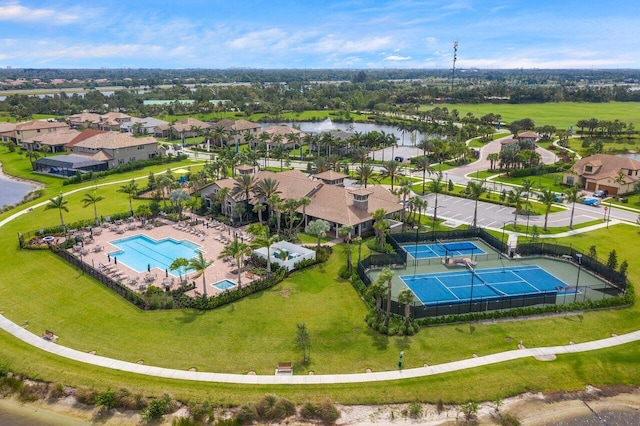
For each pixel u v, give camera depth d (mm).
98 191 112875
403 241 79250
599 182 113188
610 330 51188
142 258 71125
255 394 40562
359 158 143625
